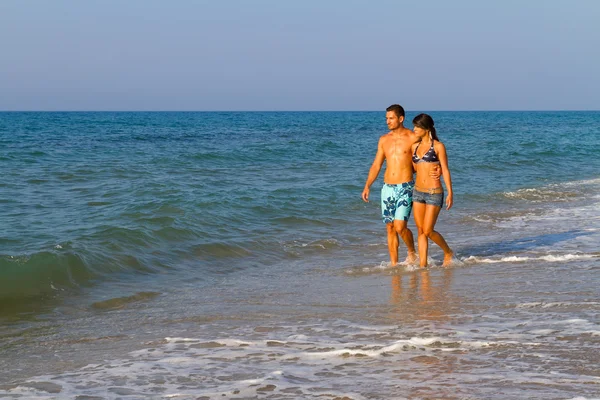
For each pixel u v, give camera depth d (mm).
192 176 17859
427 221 7504
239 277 7504
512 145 33125
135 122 81500
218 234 9742
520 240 9531
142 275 7453
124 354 4449
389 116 7613
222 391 3531
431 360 3938
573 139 39750
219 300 6242
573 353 3992
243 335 4824
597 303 5371
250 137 43500
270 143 34656
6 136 39375
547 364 3789
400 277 7055
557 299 5570
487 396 3279
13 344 4883
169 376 3857
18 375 4047
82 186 14914
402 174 7574
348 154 26625
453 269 7391
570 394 3283
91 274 7215
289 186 15508
